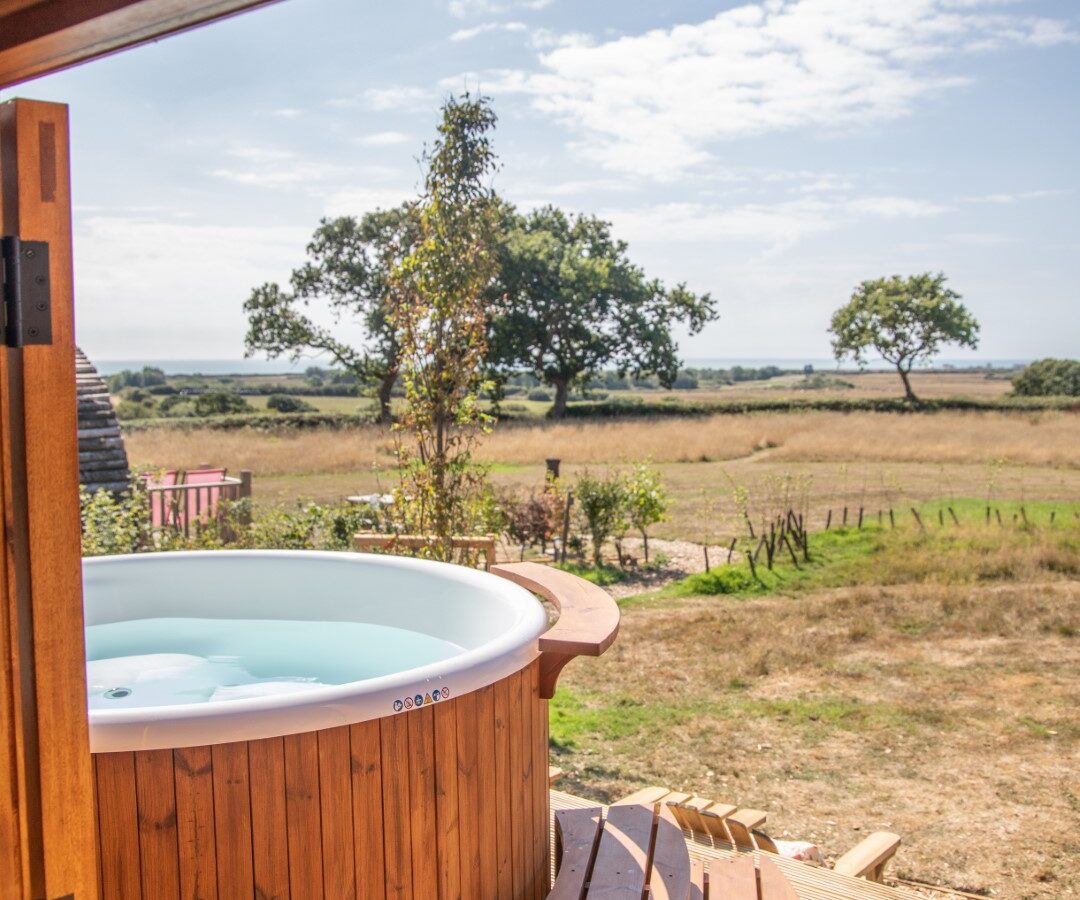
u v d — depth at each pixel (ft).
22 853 5.24
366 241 129.70
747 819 12.03
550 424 104.42
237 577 16.19
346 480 63.00
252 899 6.86
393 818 7.44
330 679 13.51
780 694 20.99
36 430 5.16
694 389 287.89
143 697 12.83
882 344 173.99
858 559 33.96
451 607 13.92
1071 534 35.73
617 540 36.06
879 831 13.73
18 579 5.16
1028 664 22.68
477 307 22.90
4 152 5.05
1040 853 13.69
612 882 8.68
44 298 5.15
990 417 105.91
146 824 6.63
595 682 21.90
